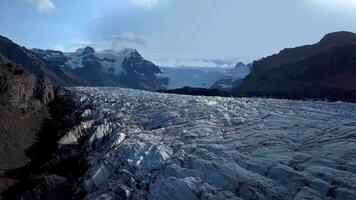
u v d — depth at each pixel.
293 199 28.03
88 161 41.00
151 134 45.62
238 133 43.28
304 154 34.16
